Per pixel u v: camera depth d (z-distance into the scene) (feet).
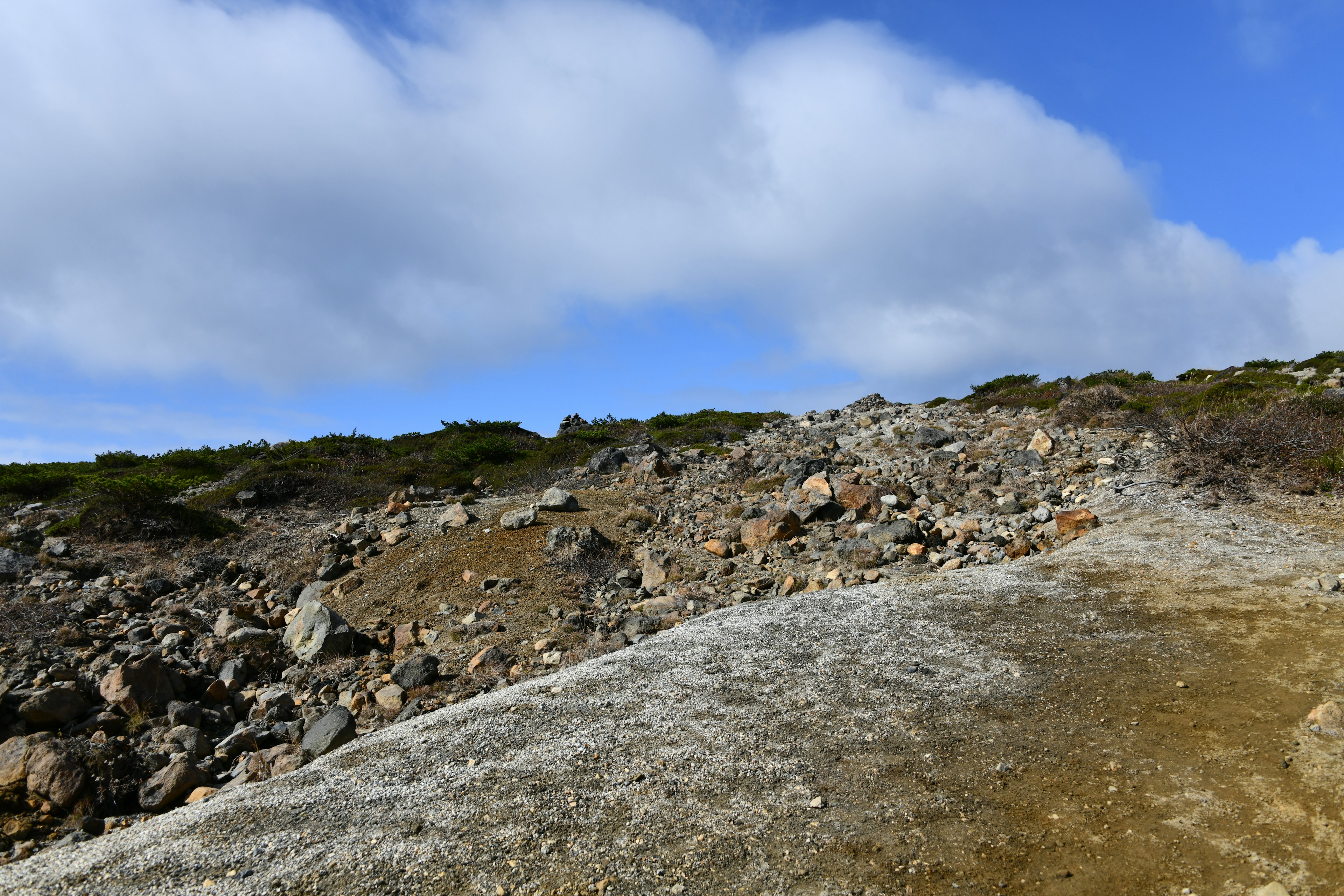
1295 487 39.01
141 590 44.83
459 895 14.87
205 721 29.68
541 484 69.31
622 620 36.91
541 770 19.62
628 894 14.64
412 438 101.60
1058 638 26.61
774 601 33.81
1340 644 23.24
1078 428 66.23
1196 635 25.52
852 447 75.15
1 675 31.91
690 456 78.07
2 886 16.11
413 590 42.91
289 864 16.14
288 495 67.15
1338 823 15.24
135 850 17.31
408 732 23.27
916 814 16.89
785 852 15.71
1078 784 17.70
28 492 71.00
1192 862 14.71
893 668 25.20
